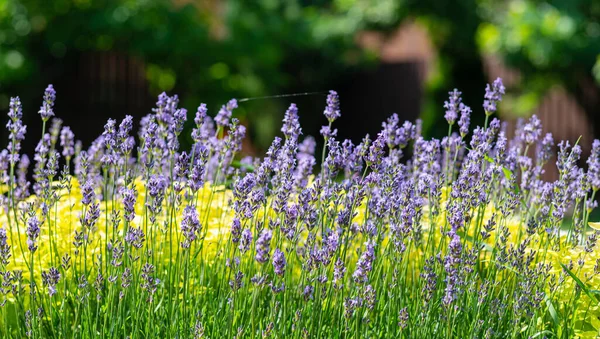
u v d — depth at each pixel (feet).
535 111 61.57
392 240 15.10
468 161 15.46
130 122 14.71
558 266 15.93
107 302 14.08
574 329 15.26
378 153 14.30
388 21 67.46
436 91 67.62
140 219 18.35
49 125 55.98
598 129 58.29
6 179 18.02
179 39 56.54
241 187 13.87
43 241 17.13
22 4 53.93
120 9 55.01
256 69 61.52
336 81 83.35
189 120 57.72
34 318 13.44
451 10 63.77
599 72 51.31
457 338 14.47
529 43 54.24
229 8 64.39
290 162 14.52
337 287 12.85
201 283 15.94
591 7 54.54
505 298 14.93
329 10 78.28
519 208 20.03
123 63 61.05
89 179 19.72
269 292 16.19
